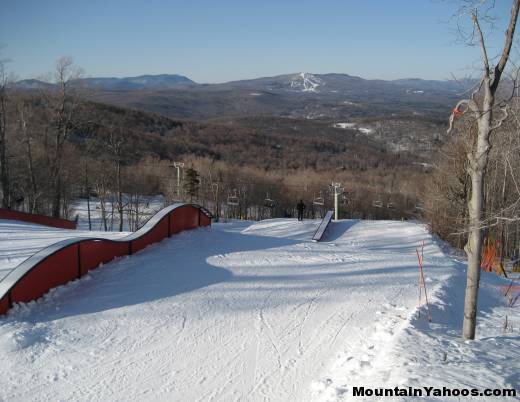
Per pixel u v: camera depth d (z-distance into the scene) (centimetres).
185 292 1053
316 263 1369
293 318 941
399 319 923
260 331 873
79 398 645
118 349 789
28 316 895
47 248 1034
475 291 750
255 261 1338
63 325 867
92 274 1127
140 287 1070
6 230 1883
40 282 971
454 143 2861
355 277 1256
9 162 4078
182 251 1377
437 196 3159
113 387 673
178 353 779
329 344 821
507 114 655
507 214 821
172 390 666
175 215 1539
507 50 634
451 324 941
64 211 4916
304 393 652
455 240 3119
